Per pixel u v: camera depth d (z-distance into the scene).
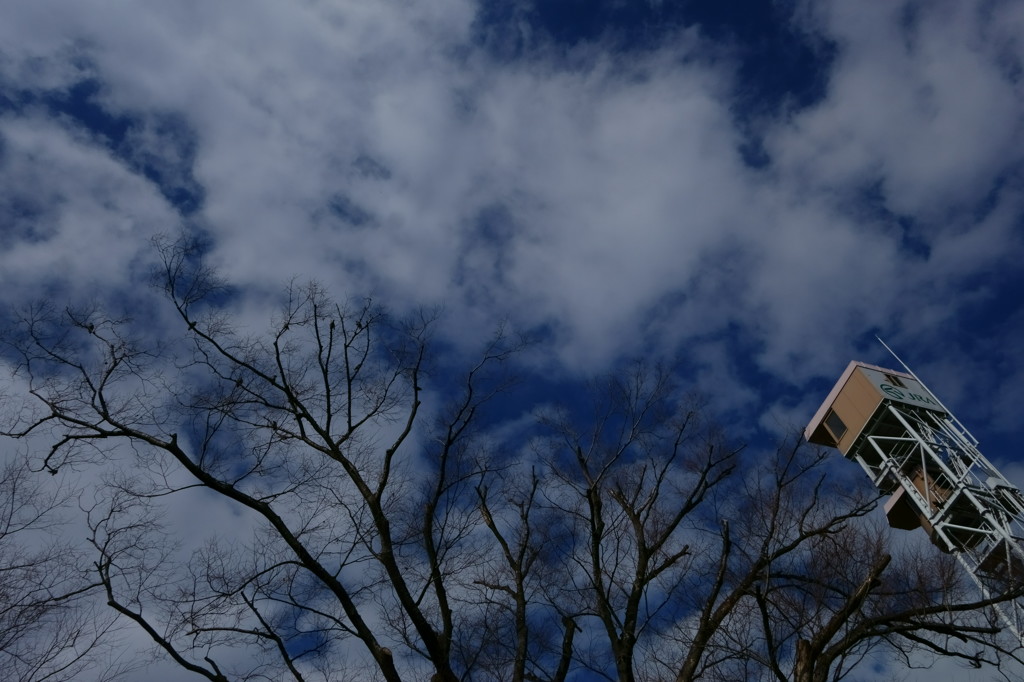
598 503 12.91
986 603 10.66
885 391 35.59
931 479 33.22
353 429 12.97
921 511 32.06
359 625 10.38
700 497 13.80
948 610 10.73
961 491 30.45
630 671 10.80
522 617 12.21
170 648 9.86
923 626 10.68
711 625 11.71
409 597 10.60
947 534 31.39
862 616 11.13
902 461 34.09
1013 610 10.83
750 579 12.05
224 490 10.99
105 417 11.64
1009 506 30.08
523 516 14.07
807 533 12.94
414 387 13.69
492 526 13.66
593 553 12.29
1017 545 27.56
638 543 13.20
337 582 10.50
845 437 36.31
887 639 11.22
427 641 10.36
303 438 12.59
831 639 10.91
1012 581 11.03
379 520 11.52
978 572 11.80
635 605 11.72
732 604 11.89
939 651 10.75
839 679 10.38
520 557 13.33
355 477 12.09
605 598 11.70
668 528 13.59
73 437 11.38
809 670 10.15
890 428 35.88
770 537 12.41
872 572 10.71
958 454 32.91
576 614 12.42
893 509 33.56
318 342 13.50
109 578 10.34
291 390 13.23
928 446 32.91
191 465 11.13
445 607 11.70
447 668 10.31
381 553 11.06
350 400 13.20
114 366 12.13
